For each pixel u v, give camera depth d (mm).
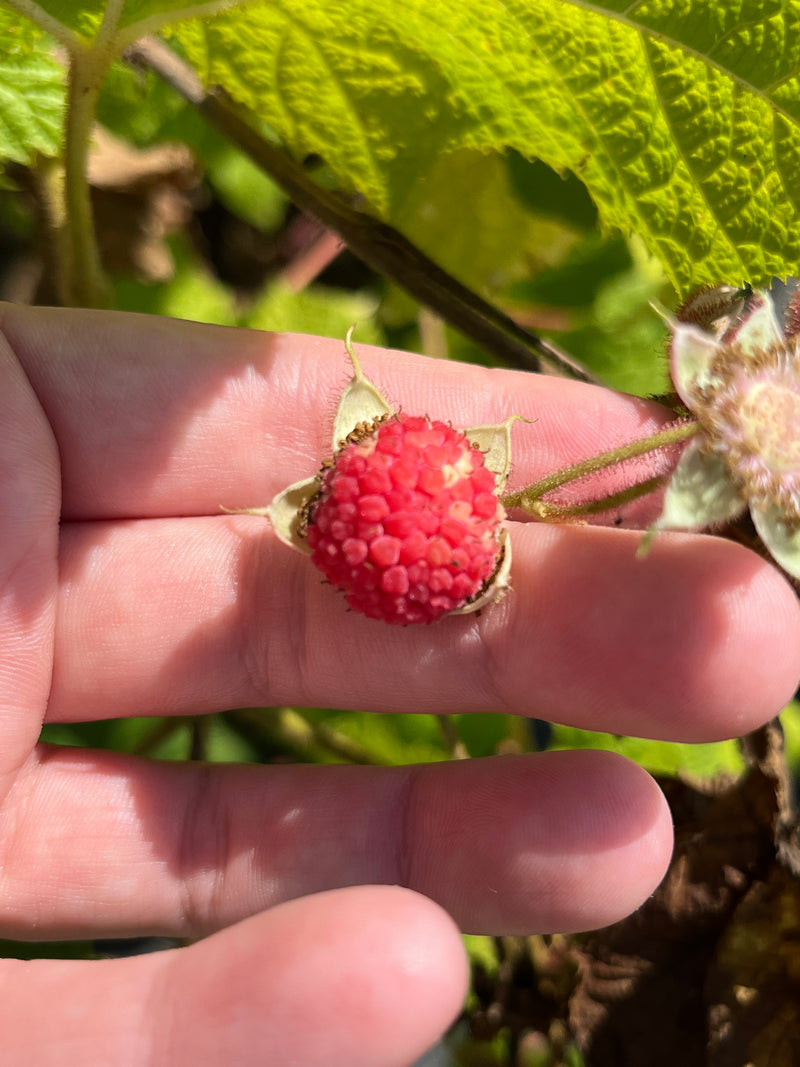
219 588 90
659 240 85
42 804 85
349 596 76
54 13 77
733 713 77
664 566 77
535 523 84
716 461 71
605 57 76
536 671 82
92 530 93
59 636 89
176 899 86
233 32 82
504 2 74
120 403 91
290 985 55
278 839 86
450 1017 58
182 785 87
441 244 117
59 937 87
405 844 84
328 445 95
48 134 91
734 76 74
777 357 73
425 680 87
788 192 78
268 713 118
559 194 113
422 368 95
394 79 84
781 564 70
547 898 81
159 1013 58
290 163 92
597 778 81
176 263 122
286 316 124
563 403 93
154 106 111
